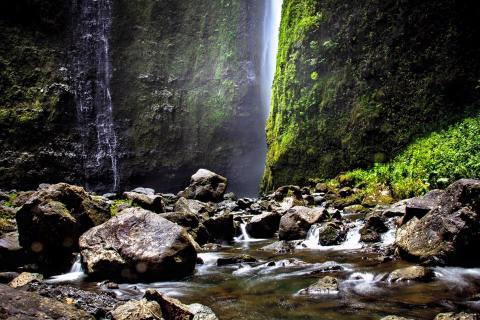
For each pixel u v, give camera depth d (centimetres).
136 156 2453
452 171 1015
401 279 521
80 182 2341
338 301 464
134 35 2608
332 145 1542
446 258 568
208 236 941
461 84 1297
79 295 505
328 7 1653
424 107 1345
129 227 660
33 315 348
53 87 2359
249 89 2533
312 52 1680
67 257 700
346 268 608
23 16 2395
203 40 2664
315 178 1555
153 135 2480
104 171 2405
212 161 2480
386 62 1458
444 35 1347
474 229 569
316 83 1648
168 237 643
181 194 1602
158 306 418
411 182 1122
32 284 525
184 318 408
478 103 1256
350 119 1510
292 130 1678
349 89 1542
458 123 1228
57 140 2308
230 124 2498
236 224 1069
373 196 1198
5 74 2267
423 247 599
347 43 1576
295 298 490
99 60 2528
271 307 462
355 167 1457
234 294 529
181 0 2678
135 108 2511
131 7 2628
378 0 1498
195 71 2614
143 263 607
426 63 1370
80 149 2370
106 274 618
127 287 580
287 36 1830
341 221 898
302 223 906
